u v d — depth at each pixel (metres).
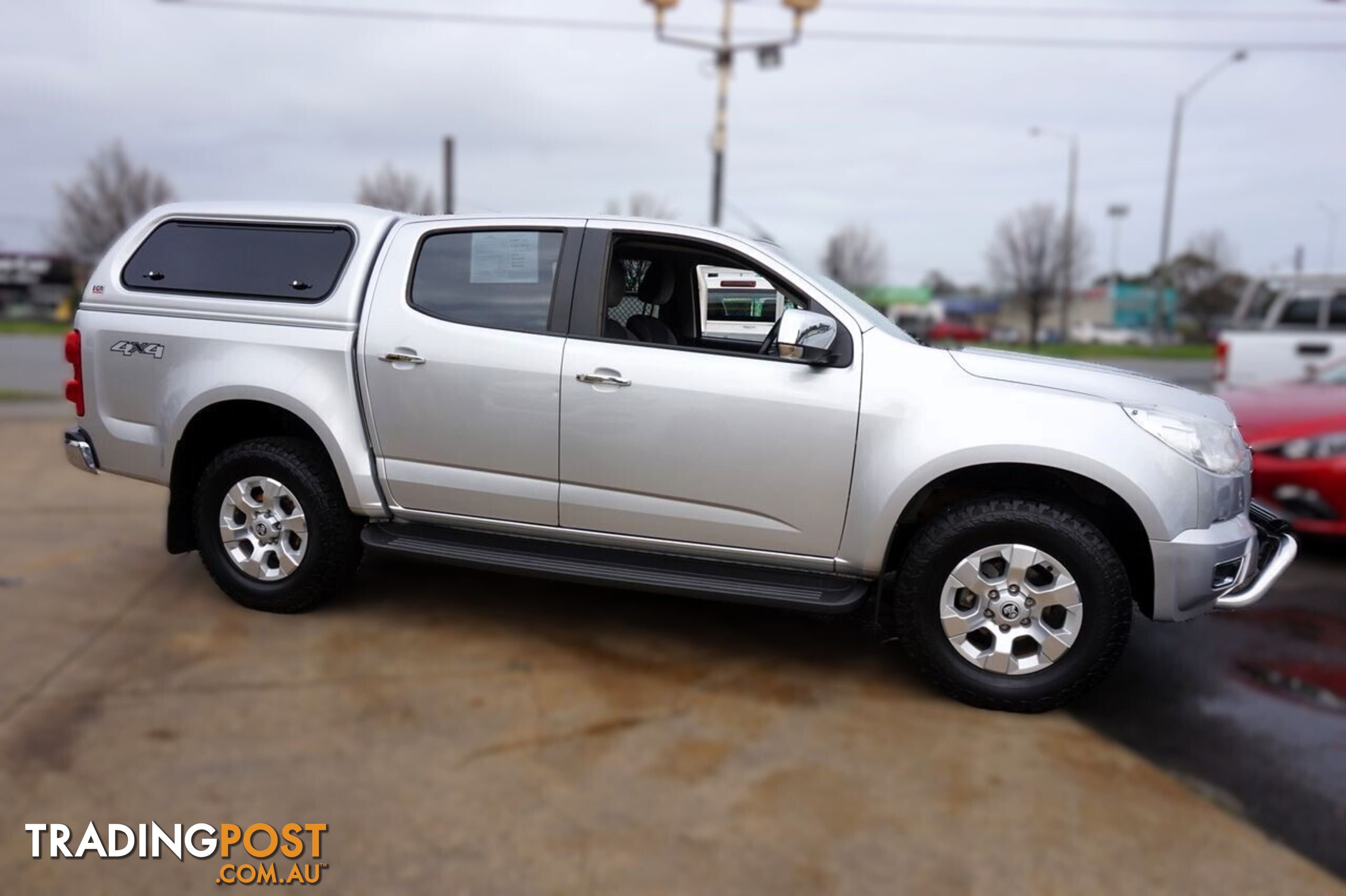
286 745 3.40
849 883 2.73
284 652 4.20
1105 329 64.69
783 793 3.18
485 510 4.30
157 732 3.46
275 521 4.53
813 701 3.89
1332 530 5.77
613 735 3.55
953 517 3.79
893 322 4.52
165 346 4.55
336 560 4.50
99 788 3.10
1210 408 3.93
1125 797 3.21
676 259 4.42
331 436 4.32
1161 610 3.68
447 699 3.80
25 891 2.61
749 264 4.12
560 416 4.08
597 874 2.73
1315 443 5.80
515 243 4.26
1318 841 2.98
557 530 4.23
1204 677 4.24
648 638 4.52
